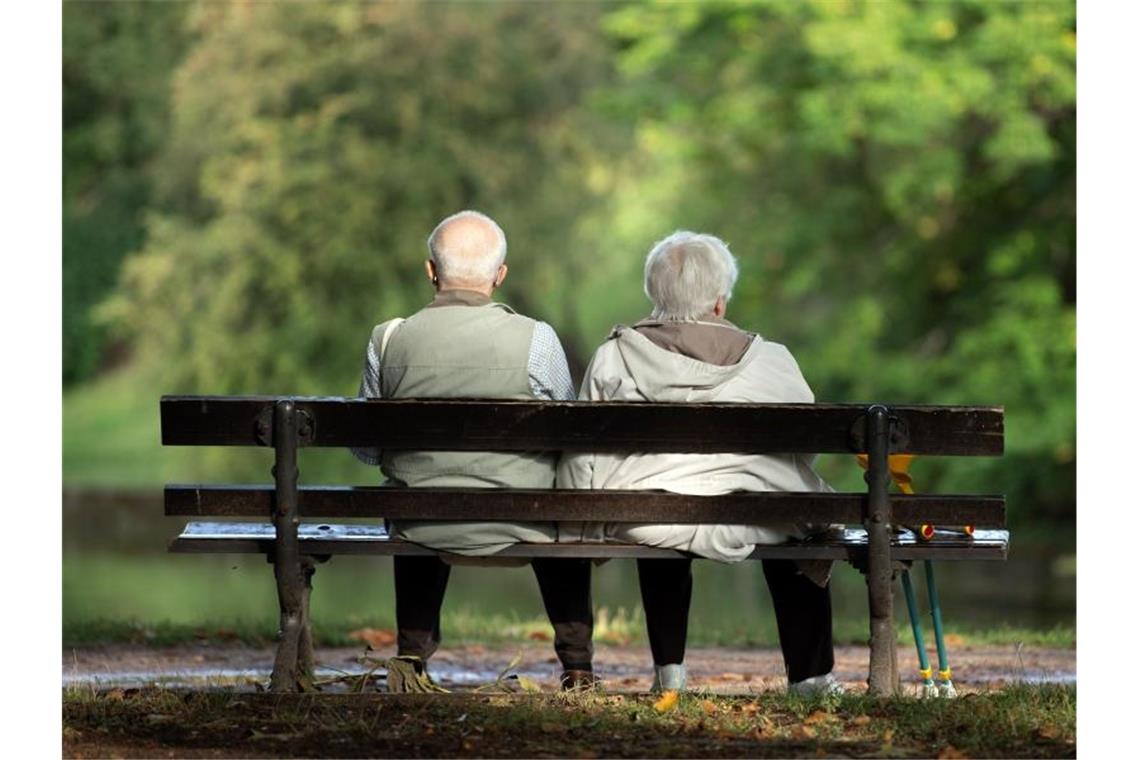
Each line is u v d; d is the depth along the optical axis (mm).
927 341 63156
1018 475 58625
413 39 72625
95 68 101625
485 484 13750
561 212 75875
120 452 93875
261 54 72562
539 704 13258
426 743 12188
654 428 13547
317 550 13641
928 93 54406
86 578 55031
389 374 14188
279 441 13391
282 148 71000
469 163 72125
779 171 64750
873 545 13562
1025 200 60812
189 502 13484
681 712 13055
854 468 60500
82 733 12523
